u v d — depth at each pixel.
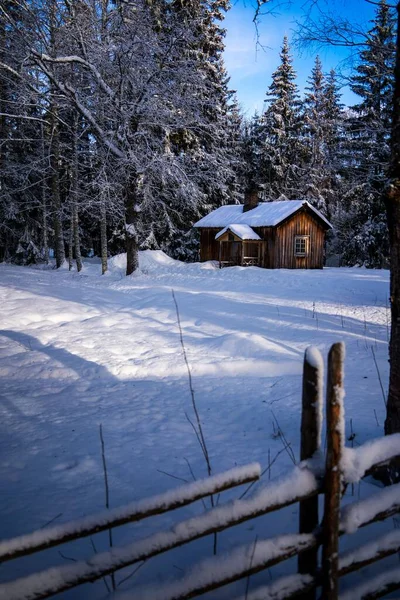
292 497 2.12
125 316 10.99
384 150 13.45
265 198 40.97
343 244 36.97
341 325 9.80
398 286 3.39
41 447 4.46
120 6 19.88
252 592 2.12
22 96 21.64
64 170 30.84
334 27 7.46
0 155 26.89
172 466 3.97
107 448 4.40
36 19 19.48
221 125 32.47
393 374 3.46
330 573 2.14
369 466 2.25
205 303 12.76
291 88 41.22
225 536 2.96
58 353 7.96
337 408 2.08
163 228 32.78
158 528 3.08
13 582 1.80
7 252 31.81
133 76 21.56
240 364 7.00
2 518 3.19
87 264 28.72
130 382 6.58
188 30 21.61
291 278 20.75
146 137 22.16
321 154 40.41
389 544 2.37
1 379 6.78
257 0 6.06
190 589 2.03
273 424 4.84
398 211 3.33
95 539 2.98
